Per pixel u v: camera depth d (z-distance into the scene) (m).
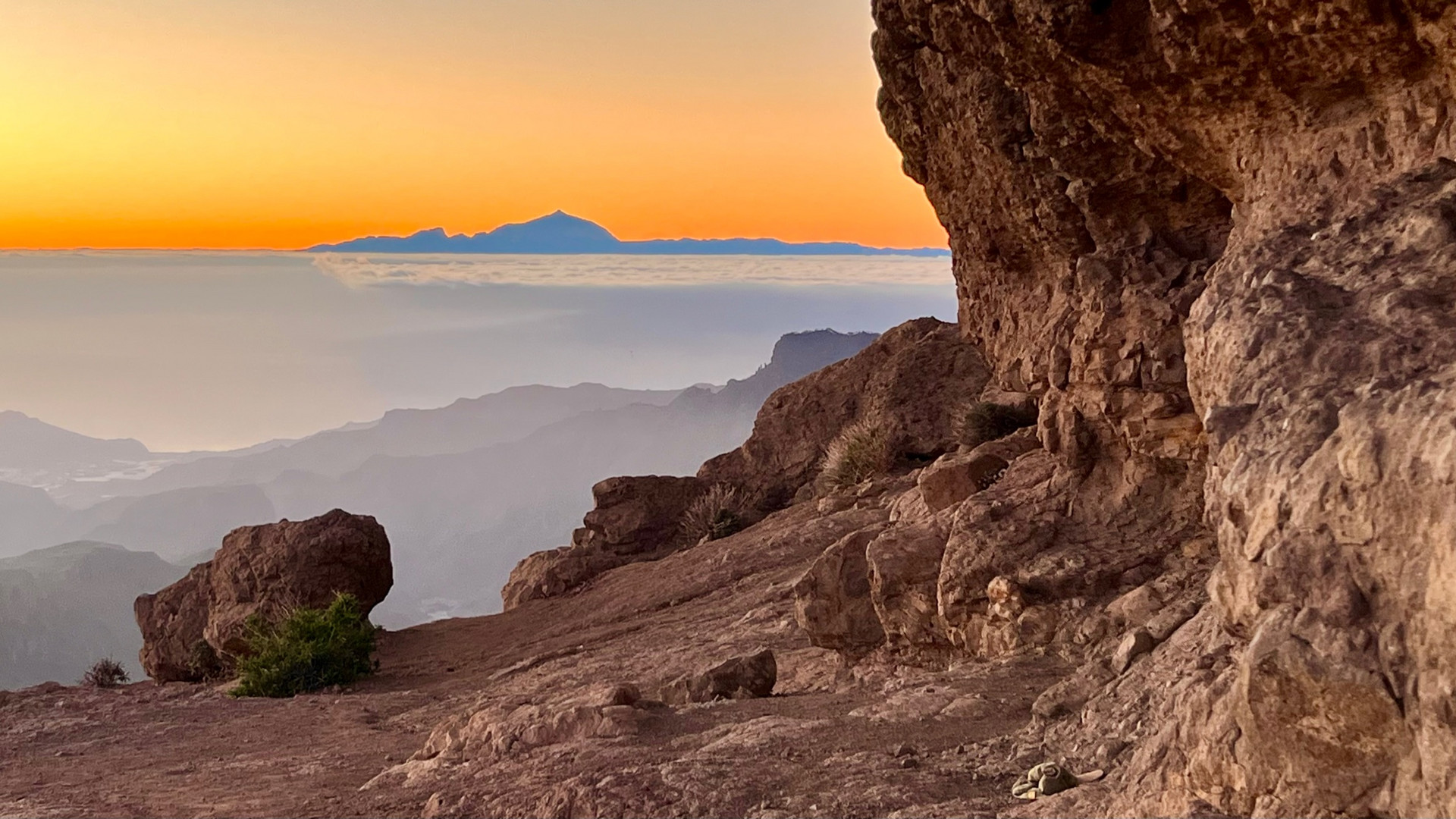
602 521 31.52
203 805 10.45
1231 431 4.56
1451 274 4.44
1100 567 10.04
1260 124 6.51
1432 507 3.61
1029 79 8.18
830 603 13.17
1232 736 4.44
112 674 28.00
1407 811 3.67
